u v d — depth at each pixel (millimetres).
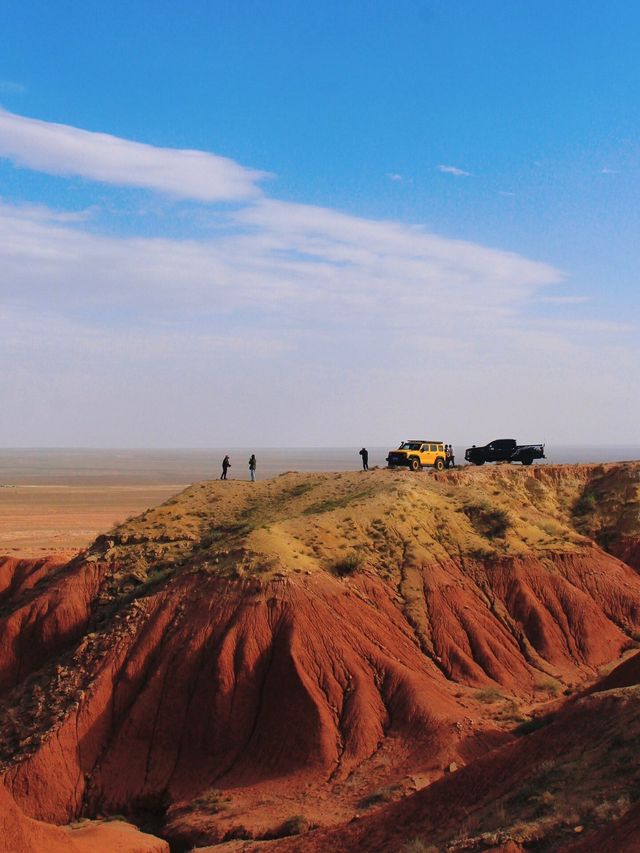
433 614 49656
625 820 20219
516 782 26297
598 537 67062
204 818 35594
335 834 29281
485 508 60281
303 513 56156
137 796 38906
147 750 40594
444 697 42594
